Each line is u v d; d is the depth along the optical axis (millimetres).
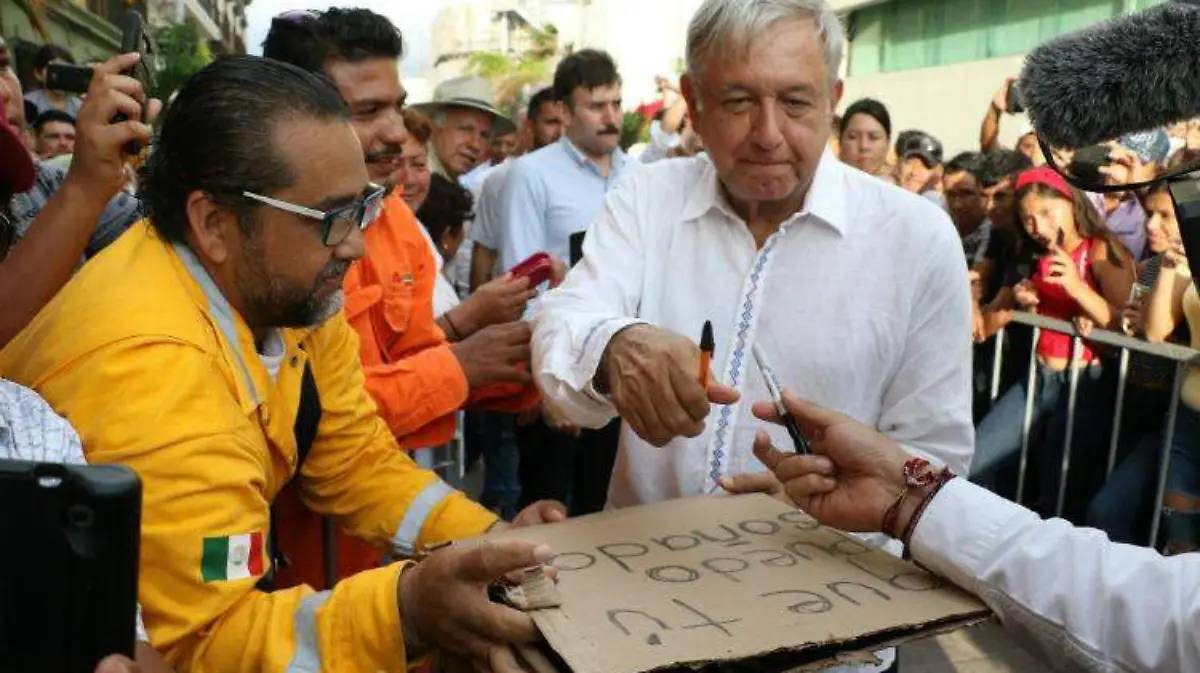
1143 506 3143
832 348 1568
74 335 1167
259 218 1230
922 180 5441
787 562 1224
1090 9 10711
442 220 4707
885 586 1153
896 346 1583
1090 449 3461
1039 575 1086
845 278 1563
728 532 1324
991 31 12492
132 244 1268
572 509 3971
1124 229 3730
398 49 2076
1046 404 3625
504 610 1049
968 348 1600
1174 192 1016
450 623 1105
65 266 1582
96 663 686
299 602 1180
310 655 1139
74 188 1574
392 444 1649
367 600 1142
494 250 4934
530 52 47906
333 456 1572
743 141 1438
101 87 1579
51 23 8672
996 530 1120
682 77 1577
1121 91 990
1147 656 1035
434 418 1960
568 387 1411
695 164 1698
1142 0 9773
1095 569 1073
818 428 1289
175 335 1167
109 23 10492
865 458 1223
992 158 4152
